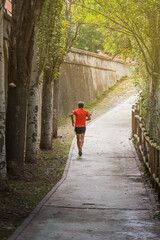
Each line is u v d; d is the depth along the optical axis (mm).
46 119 17172
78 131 15750
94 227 7082
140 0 14094
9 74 11188
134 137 19078
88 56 34531
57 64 17109
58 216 7867
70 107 29641
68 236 6457
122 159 15125
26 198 9312
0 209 8117
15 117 11289
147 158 12727
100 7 15680
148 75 16875
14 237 6250
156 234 6660
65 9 18328
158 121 13867
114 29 16406
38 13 10812
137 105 20578
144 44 14922
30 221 7375
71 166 13938
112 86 40156
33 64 14172
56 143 18969
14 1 10734
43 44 14016
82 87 32500
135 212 8312
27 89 11438
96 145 18109
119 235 6574
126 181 11656
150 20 14711
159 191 9516
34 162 14227
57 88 20406
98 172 12984
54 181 11703
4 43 14477
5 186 9570
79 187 10867
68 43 19078
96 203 9109
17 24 10812
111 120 26156
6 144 11469
